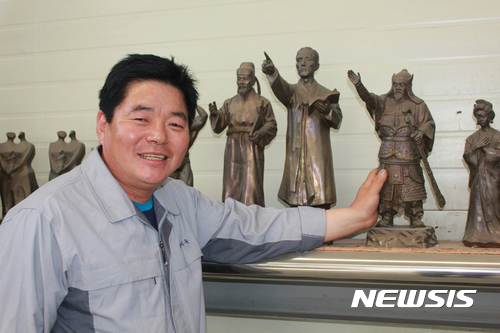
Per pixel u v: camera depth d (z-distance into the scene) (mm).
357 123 1426
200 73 1603
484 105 969
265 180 1499
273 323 1365
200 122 1223
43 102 1765
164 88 622
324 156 1051
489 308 917
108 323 589
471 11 1354
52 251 570
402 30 1408
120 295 598
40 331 564
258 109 1132
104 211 620
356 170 1419
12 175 1371
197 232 841
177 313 659
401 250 908
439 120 1358
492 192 957
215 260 888
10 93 1796
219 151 1568
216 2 1590
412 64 1396
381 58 1424
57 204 587
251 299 1067
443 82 1365
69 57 1742
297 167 1056
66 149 1357
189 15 1617
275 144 1498
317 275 868
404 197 968
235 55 1568
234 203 891
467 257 835
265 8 1539
